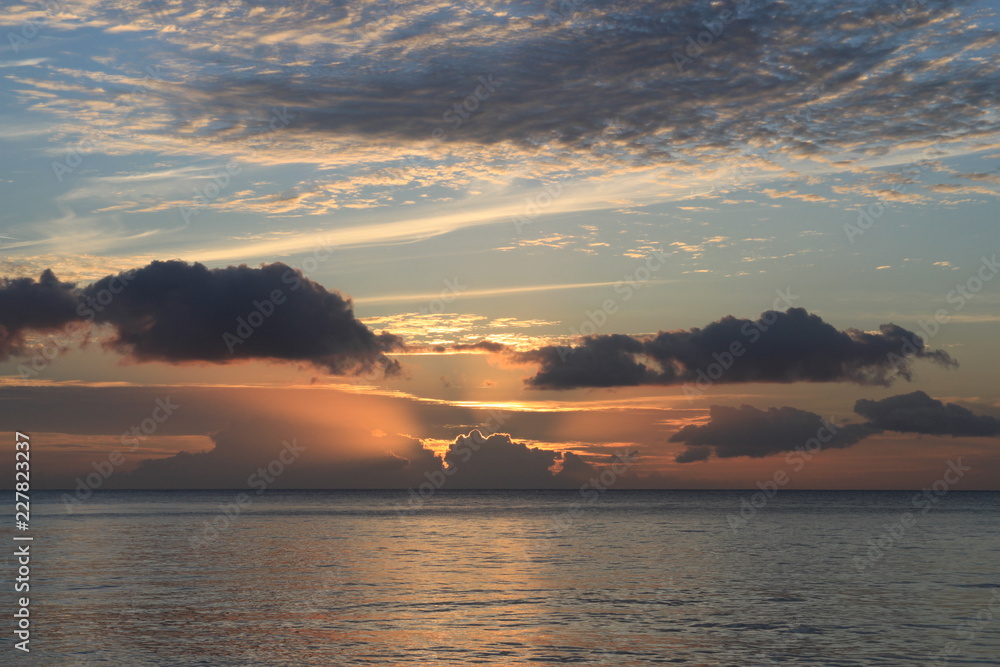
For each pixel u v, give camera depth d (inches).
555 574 1994.3
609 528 3971.5
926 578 1915.6
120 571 2049.7
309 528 3949.3
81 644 1179.9
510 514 5767.7
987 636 1235.2
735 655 1116.5
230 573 2014.0
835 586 1777.8
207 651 1138.0
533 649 1144.2
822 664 1075.3
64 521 4471.0
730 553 2568.9
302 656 1106.7
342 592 1681.8
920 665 1071.0
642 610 1455.5
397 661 1082.7
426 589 1727.4
